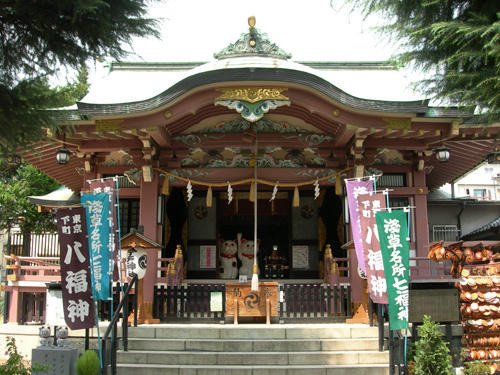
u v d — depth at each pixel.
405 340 8.14
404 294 8.12
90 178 13.05
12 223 19.38
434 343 8.05
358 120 11.06
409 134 11.77
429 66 8.23
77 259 8.10
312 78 10.60
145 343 9.07
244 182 12.51
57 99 6.66
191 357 8.68
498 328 9.59
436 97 8.17
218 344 9.01
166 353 8.73
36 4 5.92
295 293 10.47
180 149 12.72
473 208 17.38
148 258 12.01
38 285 14.06
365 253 8.80
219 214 15.32
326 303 11.39
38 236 16.94
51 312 9.08
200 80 10.56
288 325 9.91
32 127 6.48
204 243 15.14
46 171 14.41
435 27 7.06
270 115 12.24
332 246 14.16
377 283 8.58
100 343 8.61
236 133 12.58
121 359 8.74
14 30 6.35
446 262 10.73
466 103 7.89
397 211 8.30
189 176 12.74
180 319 10.35
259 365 8.60
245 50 11.66
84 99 12.85
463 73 7.33
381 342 9.00
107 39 6.60
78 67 6.88
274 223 15.80
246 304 10.34
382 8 8.16
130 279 10.08
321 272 14.49
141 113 10.81
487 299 9.55
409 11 7.99
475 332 9.59
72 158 13.75
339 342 9.08
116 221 9.66
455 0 7.64
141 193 12.45
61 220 8.16
